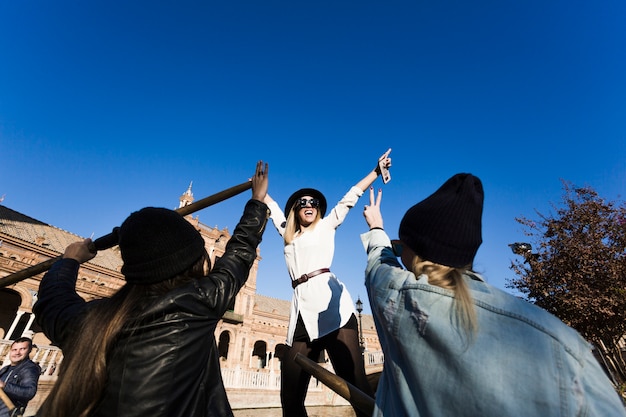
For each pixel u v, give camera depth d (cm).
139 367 104
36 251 1900
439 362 84
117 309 115
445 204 102
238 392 1780
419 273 101
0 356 1164
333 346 211
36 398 994
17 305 2047
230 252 145
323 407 2086
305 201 255
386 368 112
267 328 3800
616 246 1004
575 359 74
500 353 77
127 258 122
